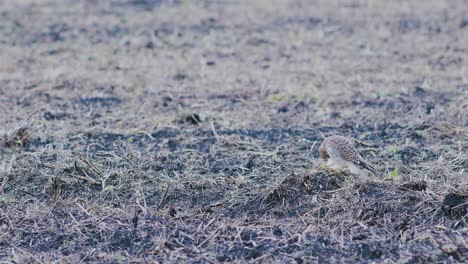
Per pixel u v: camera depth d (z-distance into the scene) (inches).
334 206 739.4
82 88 1146.0
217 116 1002.7
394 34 1460.4
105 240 693.3
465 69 1222.3
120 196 787.4
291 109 1038.4
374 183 769.6
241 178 806.5
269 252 665.6
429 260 641.0
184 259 657.6
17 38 1449.3
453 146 885.2
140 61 1304.1
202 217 740.0
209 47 1387.8
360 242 675.4
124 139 927.0
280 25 1537.9
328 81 1173.7
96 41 1429.6
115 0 1777.8
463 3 1715.1
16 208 763.4
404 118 985.5
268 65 1272.1
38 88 1143.0
